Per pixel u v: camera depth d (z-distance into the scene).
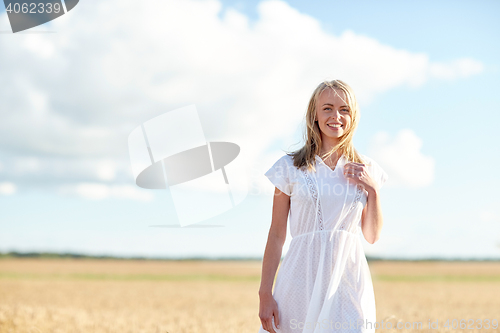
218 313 9.28
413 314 8.17
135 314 8.62
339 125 2.53
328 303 2.39
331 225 2.51
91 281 26.61
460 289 21.08
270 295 2.49
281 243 2.57
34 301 13.23
